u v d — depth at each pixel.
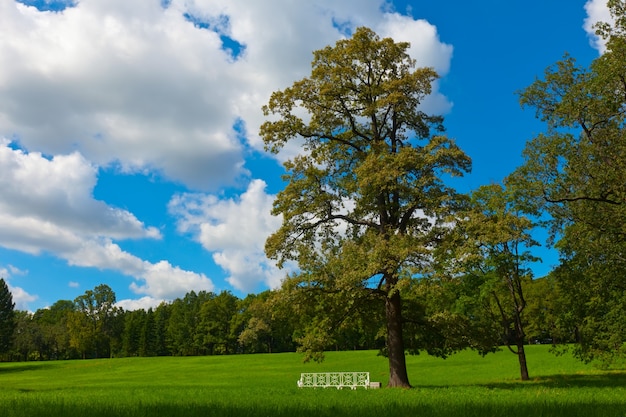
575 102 28.94
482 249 27.23
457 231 27.48
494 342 30.27
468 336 29.33
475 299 36.97
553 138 31.61
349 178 32.09
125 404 15.16
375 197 29.69
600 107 27.94
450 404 13.59
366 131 32.91
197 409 12.67
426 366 60.88
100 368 87.50
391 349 28.88
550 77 30.44
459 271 25.56
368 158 27.97
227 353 124.56
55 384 54.78
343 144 32.38
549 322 45.19
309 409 12.75
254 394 23.00
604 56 26.03
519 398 16.31
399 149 29.44
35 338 132.38
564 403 13.05
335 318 29.64
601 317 37.69
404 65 31.72
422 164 27.41
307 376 33.84
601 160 29.08
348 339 108.69
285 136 31.44
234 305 127.44
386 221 30.02
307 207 30.44
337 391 24.86
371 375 55.66
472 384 32.94
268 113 31.61
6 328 106.06
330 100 31.12
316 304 29.78
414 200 28.53
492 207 36.22
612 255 30.02
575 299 37.38
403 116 31.53
